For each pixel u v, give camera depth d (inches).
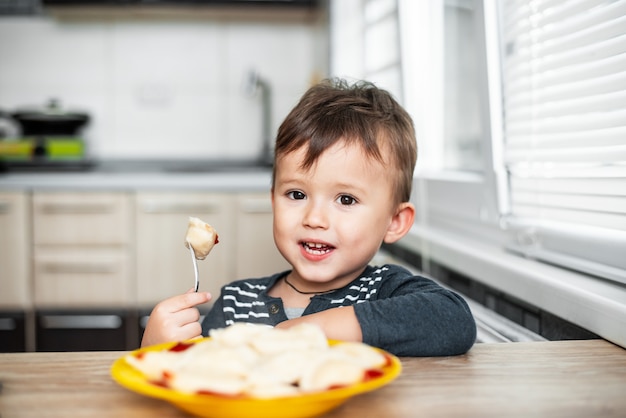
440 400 25.5
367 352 25.1
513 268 48.3
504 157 59.5
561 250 51.1
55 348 116.3
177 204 116.3
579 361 31.3
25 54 137.9
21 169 121.7
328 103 41.1
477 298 56.3
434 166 84.7
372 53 102.0
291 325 32.4
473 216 68.4
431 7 82.4
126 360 25.5
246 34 142.3
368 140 39.6
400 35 85.1
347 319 32.0
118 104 140.2
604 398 25.9
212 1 130.0
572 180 49.4
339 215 39.4
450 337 32.0
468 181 69.3
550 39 50.2
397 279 40.3
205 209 117.0
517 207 60.4
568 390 26.9
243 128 142.8
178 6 129.5
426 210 84.0
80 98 139.5
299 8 132.7
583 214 49.0
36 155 125.2
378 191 40.3
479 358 31.7
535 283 44.3
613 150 43.1
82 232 115.4
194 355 24.1
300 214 39.9
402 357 31.9
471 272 56.6
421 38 84.1
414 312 32.5
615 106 42.9
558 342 35.1
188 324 34.3
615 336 34.3
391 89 92.8
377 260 71.7
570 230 49.8
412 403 25.2
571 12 47.5
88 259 115.7
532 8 53.0
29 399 25.4
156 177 116.3
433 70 83.2
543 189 53.9
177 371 23.0
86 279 115.9
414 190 86.1
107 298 116.3
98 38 139.0
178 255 116.7
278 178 40.8
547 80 50.8
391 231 43.6
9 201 114.0
